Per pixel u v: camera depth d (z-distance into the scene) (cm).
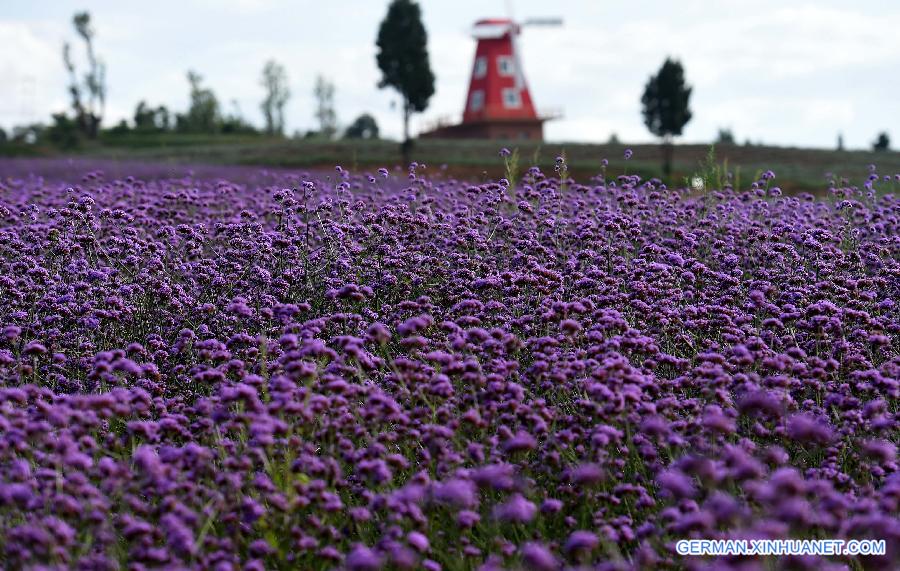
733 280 1091
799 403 816
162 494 605
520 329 965
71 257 1209
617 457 729
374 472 643
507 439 707
